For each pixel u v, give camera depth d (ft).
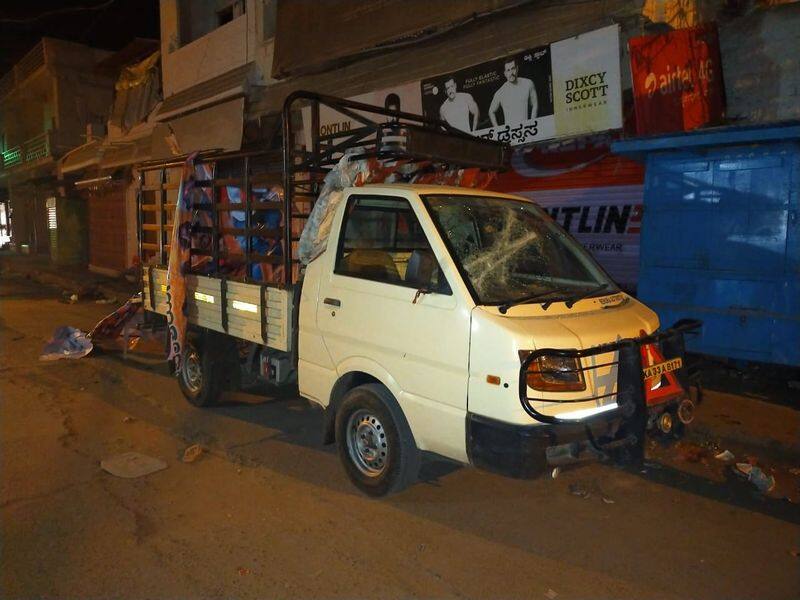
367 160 15.66
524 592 10.65
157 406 20.97
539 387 11.21
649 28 22.93
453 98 29.55
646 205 21.15
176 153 51.13
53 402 21.07
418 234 13.98
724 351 19.86
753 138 18.34
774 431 16.93
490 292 12.49
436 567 11.37
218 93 45.24
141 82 61.16
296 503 13.83
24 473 15.21
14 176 100.68
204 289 19.66
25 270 71.20
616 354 12.21
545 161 27.43
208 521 12.93
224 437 17.99
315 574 11.04
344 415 14.42
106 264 69.21
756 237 19.10
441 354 12.17
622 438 11.86
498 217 14.79
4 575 10.84
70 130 81.10
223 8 50.62
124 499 13.88
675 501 14.25
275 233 16.53
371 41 32.30
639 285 21.53
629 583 10.99
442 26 29.01
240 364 20.72
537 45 25.80
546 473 11.26
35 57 83.15
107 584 10.61
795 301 18.56
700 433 17.53
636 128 22.77
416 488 14.69
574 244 15.75
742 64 21.71
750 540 12.57
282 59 38.60
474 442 11.66
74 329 29.09
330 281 14.80
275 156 17.37
